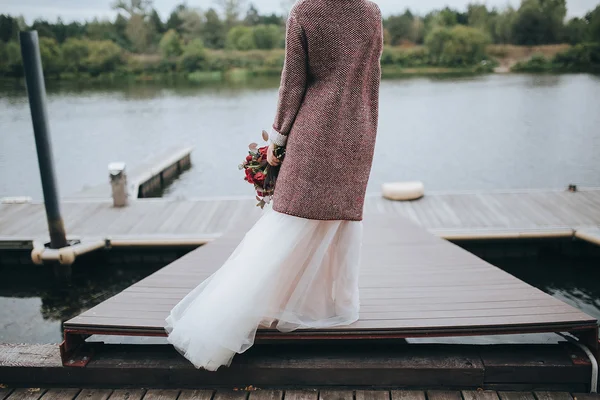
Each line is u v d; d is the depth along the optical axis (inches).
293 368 82.7
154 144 511.5
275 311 80.1
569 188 263.1
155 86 1096.2
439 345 88.9
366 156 73.4
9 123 611.8
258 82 1153.4
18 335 159.6
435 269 114.0
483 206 243.0
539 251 213.0
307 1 67.6
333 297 84.8
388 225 158.2
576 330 83.8
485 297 95.6
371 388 83.4
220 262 120.5
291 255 77.0
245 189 364.2
